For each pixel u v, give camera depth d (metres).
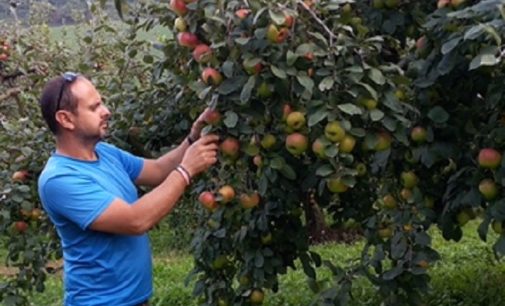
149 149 3.84
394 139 2.59
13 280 4.06
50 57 4.87
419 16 2.79
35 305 6.95
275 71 2.15
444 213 2.79
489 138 2.52
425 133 2.67
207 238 3.45
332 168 2.33
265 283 3.43
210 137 2.48
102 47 4.27
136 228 2.49
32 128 3.93
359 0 2.84
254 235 3.30
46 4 7.33
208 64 2.31
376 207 3.44
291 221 3.40
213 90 2.31
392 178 3.00
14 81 4.73
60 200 2.54
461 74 2.63
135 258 2.69
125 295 2.65
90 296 2.62
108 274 2.61
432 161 2.67
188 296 6.62
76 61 4.78
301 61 2.24
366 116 2.25
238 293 3.49
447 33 2.46
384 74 2.36
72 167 2.58
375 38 2.26
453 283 5.81
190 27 2.33
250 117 2.35
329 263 3.25
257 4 2.13
